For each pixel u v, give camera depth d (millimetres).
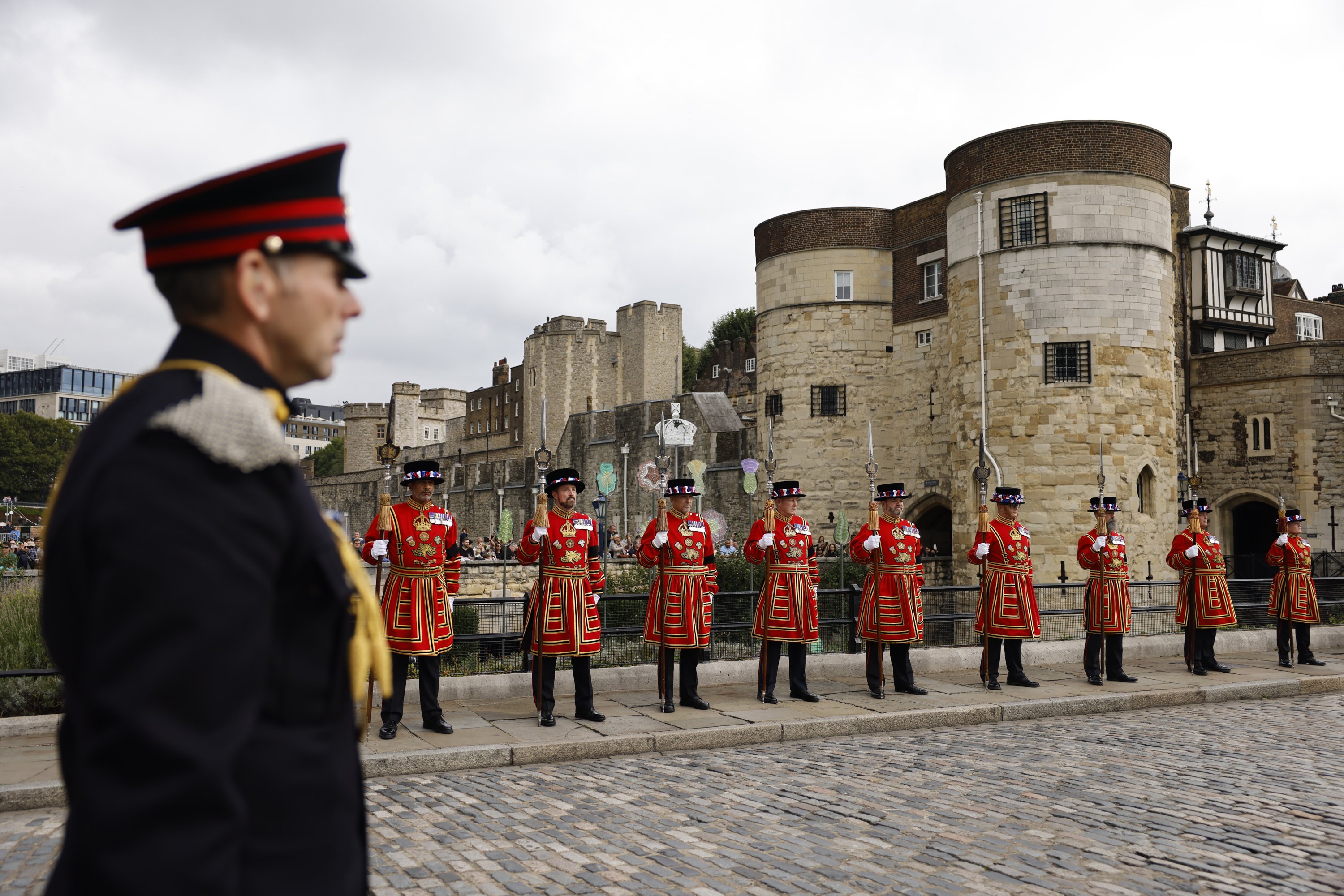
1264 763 8258
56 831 6402
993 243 26594
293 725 1597
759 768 8164
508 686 11023
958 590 12391
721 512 37656
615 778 7832
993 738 9508
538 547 9719
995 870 5543
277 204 1659
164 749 1269
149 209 1622
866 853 5824
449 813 6758
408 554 9062
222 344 1647
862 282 33625
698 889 5238
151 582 1303
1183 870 5559
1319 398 29734
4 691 9453
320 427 148875
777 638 10852
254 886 1499
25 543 27766
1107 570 12531
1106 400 25172
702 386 73062
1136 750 8852
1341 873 5547
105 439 1452
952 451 28031
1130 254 25578
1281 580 14289
